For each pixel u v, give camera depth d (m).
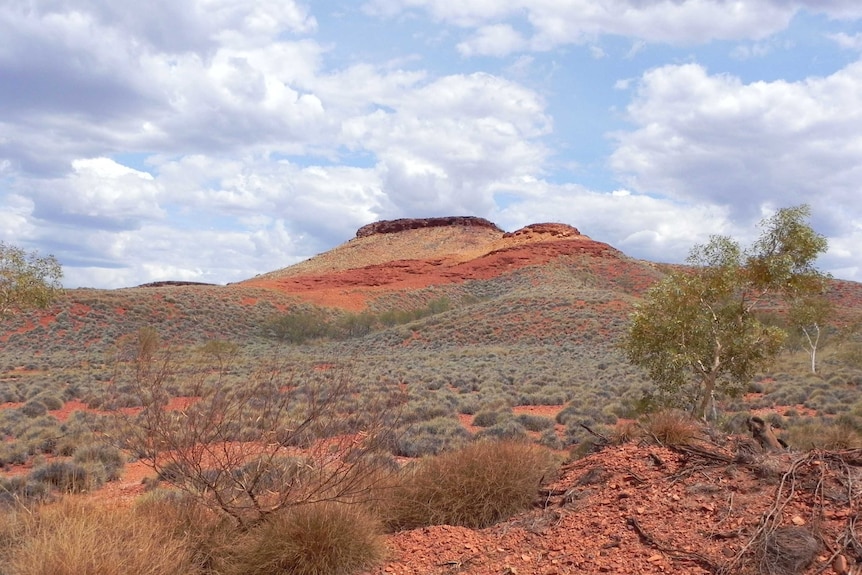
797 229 14.48
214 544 6.09
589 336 58.56
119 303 69.25
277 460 6.48
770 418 18.80
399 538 6.52
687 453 6.69
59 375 37.03
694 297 14.95
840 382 31.25
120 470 13.57
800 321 15.51
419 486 7.28
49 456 16.16
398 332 68.44
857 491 5.01
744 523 5.05
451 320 69.31
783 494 5.28
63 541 5.43
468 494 6.96
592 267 108.75
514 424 18.72
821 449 6.12
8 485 11.10
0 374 41.19
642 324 15.24
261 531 6.05
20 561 5.46
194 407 6.35
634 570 4.87
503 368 41.38
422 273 117.81
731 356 14.73
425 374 36.59
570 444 16.97
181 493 7.79
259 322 76.44
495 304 72.25
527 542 5.85
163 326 67.25
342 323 79.25
